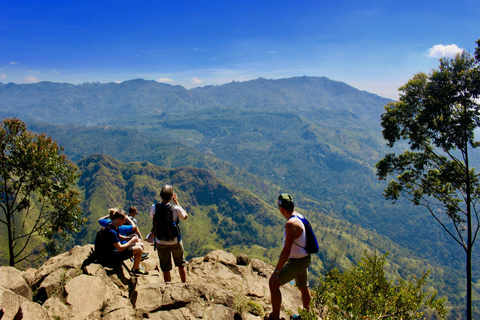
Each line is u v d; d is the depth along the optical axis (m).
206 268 8.80
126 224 8.62
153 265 9.01
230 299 6.23
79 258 7.54
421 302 6.69
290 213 5.77
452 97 15.71
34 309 4.90
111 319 5.26
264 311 6.36
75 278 6.13
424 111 16.81
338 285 7.46
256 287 7.89
